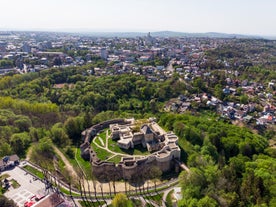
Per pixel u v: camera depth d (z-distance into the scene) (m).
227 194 142.38
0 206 132.12
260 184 144.88
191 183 150.62
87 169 186.62
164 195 156.62
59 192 156.88
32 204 141.12
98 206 145.50
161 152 188.00
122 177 176.50
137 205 146.75
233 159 187.38
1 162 180.50
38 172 176.62
